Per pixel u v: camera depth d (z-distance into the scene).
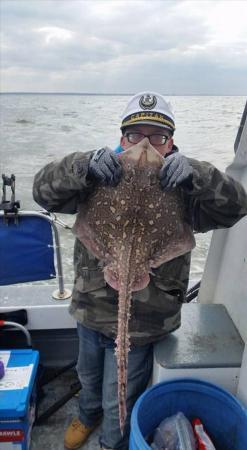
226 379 2.41
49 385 3.36
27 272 3.10
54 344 3.45
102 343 2.46
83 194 2.14
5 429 2.42
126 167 1.90
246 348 2.24
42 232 3.03
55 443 2.84
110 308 2.36
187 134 25.78
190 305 3.01
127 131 2.24
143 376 2.56
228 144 20.95
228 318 2.85
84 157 2.00
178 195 2.01
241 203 2.12
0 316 3.18
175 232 1.97
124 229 1.87
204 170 2.03
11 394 2.45
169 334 2.63
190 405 2.36
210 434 2.35
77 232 2.03
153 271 2.32
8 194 10.79
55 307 3.24
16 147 20.66
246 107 2.78
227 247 3.04
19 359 2.75
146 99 2.18
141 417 2.18
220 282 3.14
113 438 2.63
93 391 2.75
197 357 2.42
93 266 2.37
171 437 2.18
